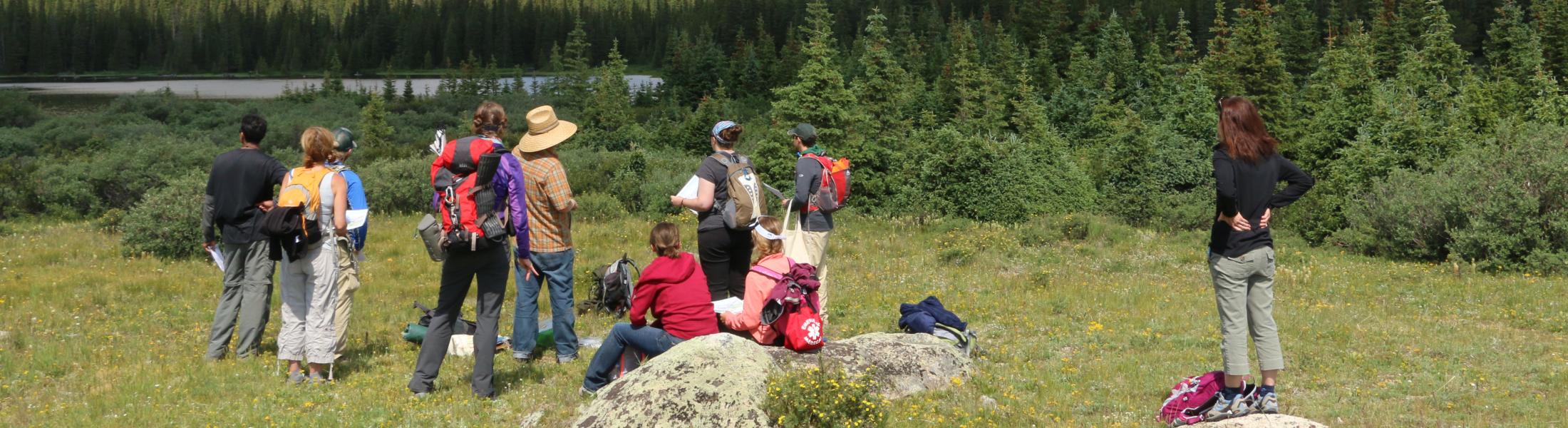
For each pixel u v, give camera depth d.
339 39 178.38
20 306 10.55
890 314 10.33
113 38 164.38
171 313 10.47
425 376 6.91
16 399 6.80
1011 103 42.75
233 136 56.12
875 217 19.94
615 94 49.53
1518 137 16.27
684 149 39.59
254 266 7.90
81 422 6.16
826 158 8.92
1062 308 10.62
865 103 32.81
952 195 19.83
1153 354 8.34
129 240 14.74
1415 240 15.50
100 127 53.75
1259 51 39.91
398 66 171.88
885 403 6.34
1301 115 38.12
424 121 69.00
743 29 129.38
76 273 12.83
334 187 7.30
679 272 6.76
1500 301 11.31
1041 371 7.66
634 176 22.42
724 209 8.08
